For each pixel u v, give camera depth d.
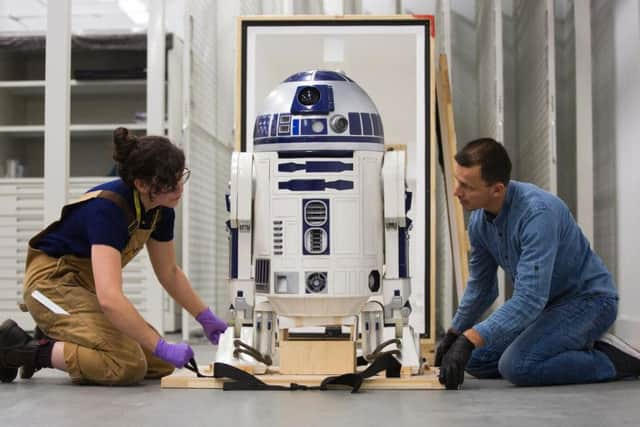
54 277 2.35
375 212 2.27
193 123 4.11
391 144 3.70
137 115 5.30
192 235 4.09
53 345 2.30
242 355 2.36
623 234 3.83
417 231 3.32
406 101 3.79
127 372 2.26
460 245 3.59
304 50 3.63
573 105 4.41
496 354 2.49
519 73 4.77
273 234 2.25
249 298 2.27
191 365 2.44
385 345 2.29
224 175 4.83
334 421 1.65
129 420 1.67
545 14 3.89
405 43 3.57
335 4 4.88
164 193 2.20
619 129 3.89
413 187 3.76
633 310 3.69
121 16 6.18
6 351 2.30
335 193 2.24
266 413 1.76
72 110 5.55
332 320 2.28
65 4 3.48
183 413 1.76
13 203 4.73
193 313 2.54
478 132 4.88
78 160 5.62
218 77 4.69
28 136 5.58
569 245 2.34
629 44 3.71
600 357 2.33
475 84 5.00
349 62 3.77
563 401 1.95
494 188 2.23
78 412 1.79
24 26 6.11
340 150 2.25
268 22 3.39
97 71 5.02
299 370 2.27
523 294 2.16
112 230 2.20
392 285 2.28
